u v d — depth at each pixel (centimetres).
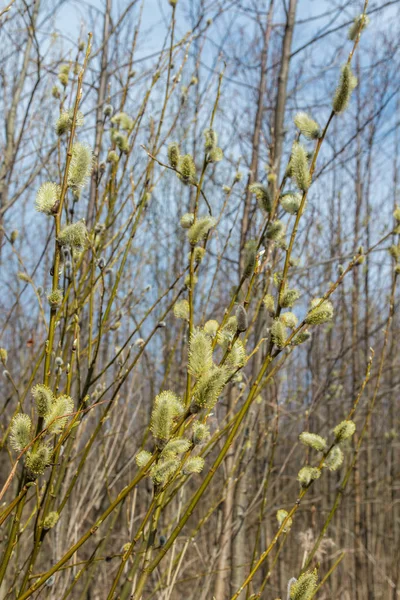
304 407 436
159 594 254
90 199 298
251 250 153
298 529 697
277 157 364
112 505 123
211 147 171
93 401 216
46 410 118
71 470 254
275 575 593
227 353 137
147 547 162
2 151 398
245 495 316
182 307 182
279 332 141
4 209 313
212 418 224
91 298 205
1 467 671
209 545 452
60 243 126
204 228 158
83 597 249
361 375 577
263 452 400
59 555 247
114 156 226
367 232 531
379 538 657
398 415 752
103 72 371
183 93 271
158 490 130
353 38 148
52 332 124
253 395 142
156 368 372
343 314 494
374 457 718
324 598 552
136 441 370
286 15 390
